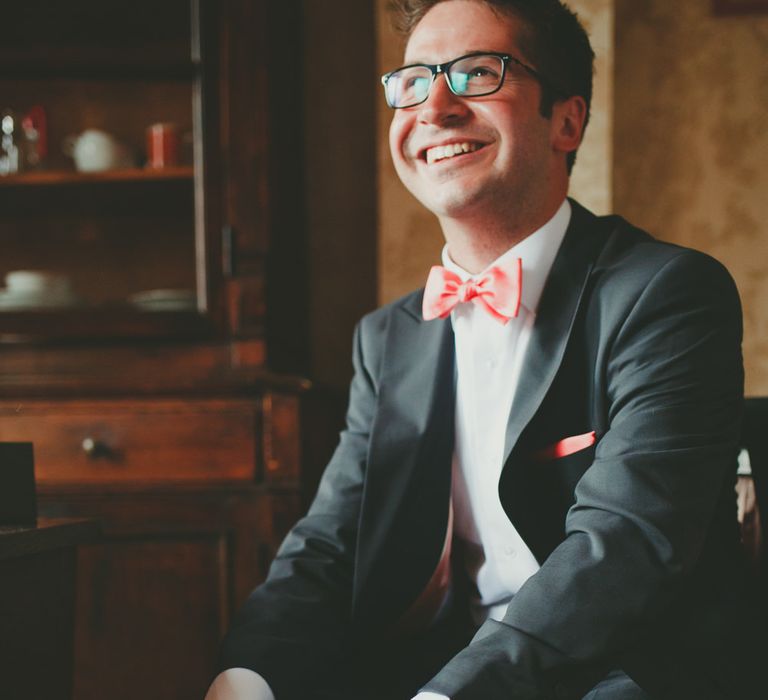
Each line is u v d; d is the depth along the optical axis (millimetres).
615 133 2801
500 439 1261
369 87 2717
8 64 2326
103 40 2359
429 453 1275
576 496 1050
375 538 1254
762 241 2754
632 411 1071
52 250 2486
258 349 2164
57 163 2414
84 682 1975
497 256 1333
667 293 1120
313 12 2717
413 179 1352
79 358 2203
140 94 2418
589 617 931
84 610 1991
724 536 1142
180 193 2361
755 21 2768
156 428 2035
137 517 2012
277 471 2012
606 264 1208
